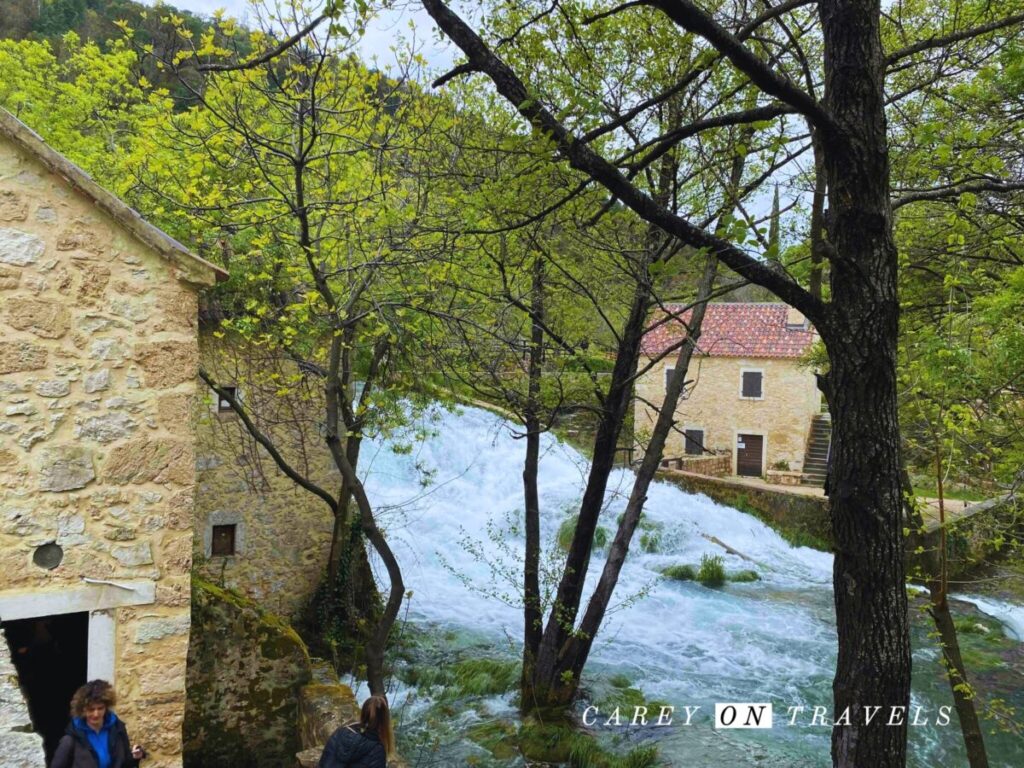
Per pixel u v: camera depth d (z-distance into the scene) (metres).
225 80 7.50
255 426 10.27
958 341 6.66
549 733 9.48
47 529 4.76
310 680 8.34
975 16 6.90
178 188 8.19
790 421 24.98
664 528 18.62
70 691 6.51
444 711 10.23
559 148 4.76
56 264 4.82
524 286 9.59
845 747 4.47
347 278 8.89
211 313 10.04
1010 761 9.67
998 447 7.94
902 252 8.08
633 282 9.33
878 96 4.40
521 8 6.37
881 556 4.43
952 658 6.89
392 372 10.41
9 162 4.70
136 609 5.01
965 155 5.76
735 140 7.73
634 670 12.12
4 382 4.68
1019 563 10.10
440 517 17.22
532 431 10.02
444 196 8.21
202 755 7.73
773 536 20.17
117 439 4.97
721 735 9.92
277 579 11.56
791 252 7.54
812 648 13.33
